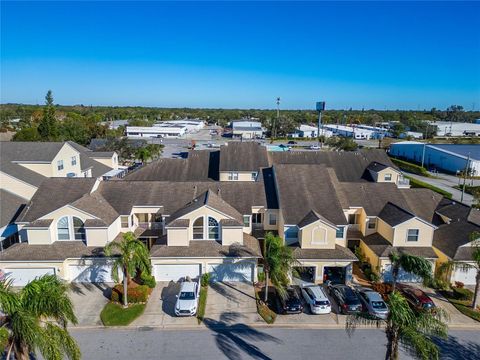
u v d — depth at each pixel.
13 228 37.50
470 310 28.34
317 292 28.69
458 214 37.53
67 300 17.59
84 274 31.53
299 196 36.91
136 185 39.09
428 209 40.47
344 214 35.56
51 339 15.94
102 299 29.02
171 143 129.50
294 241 34.12
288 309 27.28
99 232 31.97
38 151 51.16
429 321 17.75
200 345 23.83
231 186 39.56
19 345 16.23
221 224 32.53
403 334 17.30
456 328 26.23
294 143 129.50
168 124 179.12
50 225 31.80
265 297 28.91
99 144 92.56
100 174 61.03
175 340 24.30
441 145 101.44
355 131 148.75
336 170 55.47
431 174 84.25
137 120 186.50
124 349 23.28
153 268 31.69
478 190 60.16
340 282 32.38
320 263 31.75
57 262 30.39
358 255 35.44
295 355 23.00
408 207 38.25
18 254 30.58
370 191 39.69
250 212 36.62
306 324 26.36
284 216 34.56
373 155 58.62
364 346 24.00
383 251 32.84
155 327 25.70
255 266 31.80
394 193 39.66
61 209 32.22
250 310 27.97
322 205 36.09
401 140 133.62
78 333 24.84
